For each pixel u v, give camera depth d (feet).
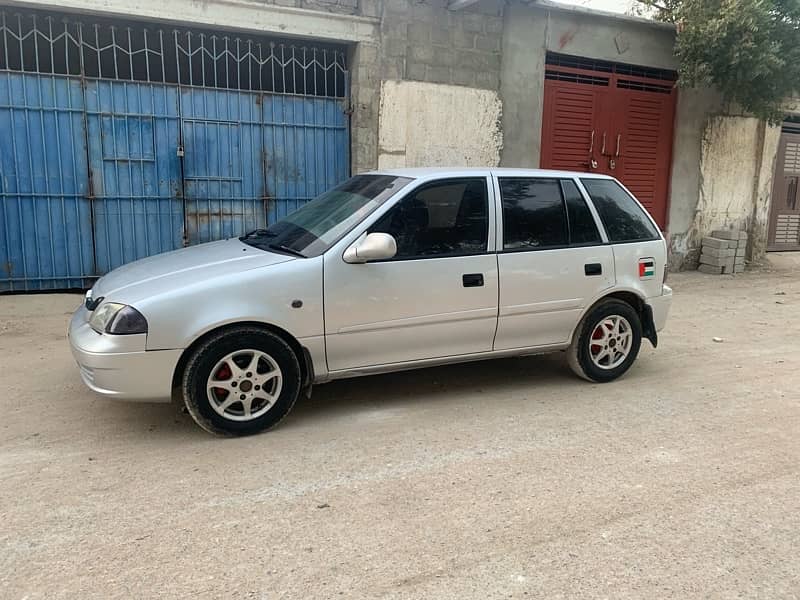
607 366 17.28
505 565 9.08
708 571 9.02
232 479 11.51
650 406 15.64
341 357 13.96
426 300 14.47
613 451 12.97
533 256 15.64
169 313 12.35
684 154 36.65
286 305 13.16
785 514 10.60
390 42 27.81
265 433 13.60
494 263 15.15
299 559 9.16
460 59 29.37
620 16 32.42
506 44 30.35
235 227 27.50
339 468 12.01
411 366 14.80
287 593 8.42
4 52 23.45
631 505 10.81
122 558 9.12
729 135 37.93
